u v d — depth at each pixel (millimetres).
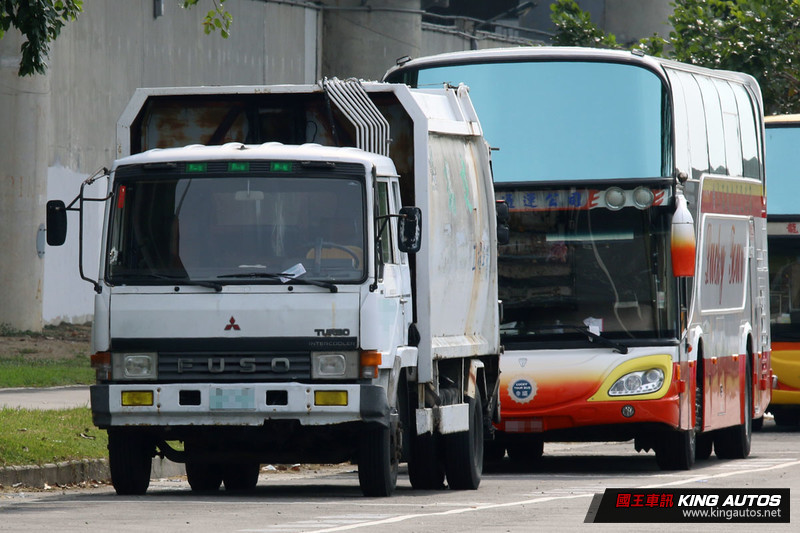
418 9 135000
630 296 53781
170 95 45094
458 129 46406
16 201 106688
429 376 42594
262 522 34438
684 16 108438
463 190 46531
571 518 36219
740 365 62688
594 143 54562
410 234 40312
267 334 39406
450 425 44094
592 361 53562
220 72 125938
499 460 62156
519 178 54750
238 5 126312
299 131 45406
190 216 40219
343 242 39719
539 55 55281
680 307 53781
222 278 39719
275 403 39156
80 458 48438
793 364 78250
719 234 60344
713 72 63406
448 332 44750
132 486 42156
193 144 45438
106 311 40125
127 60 119062
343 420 39031
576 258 54188
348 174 40000
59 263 112812
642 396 53062
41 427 52844
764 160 70250
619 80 54656
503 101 55281
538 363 53781
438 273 43688
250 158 40312
